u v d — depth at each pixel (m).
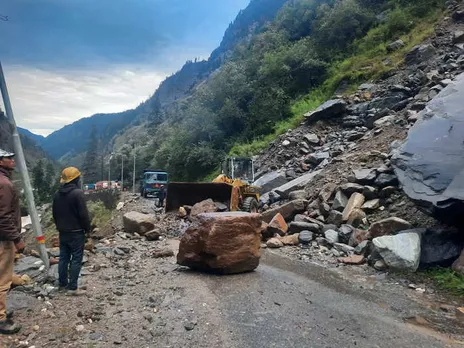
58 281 5.46
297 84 28.78
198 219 6.59
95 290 5.47
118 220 11.59
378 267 6.74
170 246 8.66
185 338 4.05
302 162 16.25
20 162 5.83
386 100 16.94
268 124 27.69
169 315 4.62
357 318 4.68
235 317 4.58
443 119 8.12
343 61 26.55
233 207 10.95
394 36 24.05
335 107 19.00
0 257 3.96
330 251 7.93
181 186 11.99
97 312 4.61
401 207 8.30
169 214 11.86
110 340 3.97
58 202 5.21
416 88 16.53
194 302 5.02
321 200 10.11
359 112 18.02
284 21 38.62
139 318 4.53
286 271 6.72
